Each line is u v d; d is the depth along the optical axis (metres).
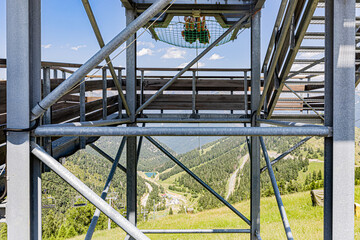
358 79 3.65
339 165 1.67
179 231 4.29
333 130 1.67
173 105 4.73
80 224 28.44
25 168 1.61
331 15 1.67
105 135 1.69
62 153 2.78
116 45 1.58
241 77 4.84
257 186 4.21
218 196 4.28
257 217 4.19
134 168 4.36
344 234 1.68
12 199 1.62
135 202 4.38
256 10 3.92
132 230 1.54
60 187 31.72
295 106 4.45
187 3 4.02
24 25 1.57
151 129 1.71
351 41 1.63
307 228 11.85
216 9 4.02
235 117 4.35
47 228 27.23
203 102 4.70
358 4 3.19
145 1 3.95
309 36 3.51
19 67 1.59
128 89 4.10
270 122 3.28
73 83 1.60
